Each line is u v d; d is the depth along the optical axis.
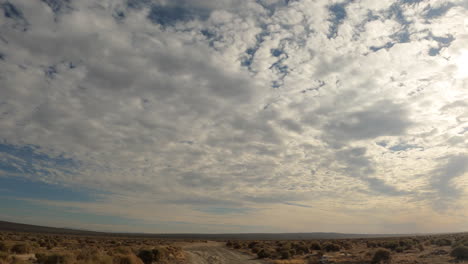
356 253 42.91
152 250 32.97
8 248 30.11
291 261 36.16
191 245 82.12
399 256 36.84
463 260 29.05
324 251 49.88
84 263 21.19
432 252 37.09
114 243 67.19
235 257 44.72
